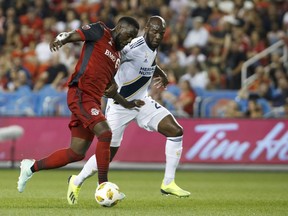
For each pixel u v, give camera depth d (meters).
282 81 73.00
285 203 33.44
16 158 66.06
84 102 28.38
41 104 70.50
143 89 34.66
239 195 39.06
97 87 28.66
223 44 77.94
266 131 66.06
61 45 28.00
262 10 82.44
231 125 66.19
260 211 28.67
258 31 80.12
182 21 80.81
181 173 62.97
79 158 29.55
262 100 71.00
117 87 31.08
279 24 82.12
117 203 30.17
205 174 61.84
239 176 59.47
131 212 26.83
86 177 30.69
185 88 69.81
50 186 44.00
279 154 65.88
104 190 28.53
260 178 57.00
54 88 71.12
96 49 28.58
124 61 33.62
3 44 79.75
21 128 66.06
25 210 26.95
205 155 66.06
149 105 34.78
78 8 81.69
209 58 77.75
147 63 33.66
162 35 33.25
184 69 75.44
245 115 69.88
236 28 79.25
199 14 82.06
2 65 74.25
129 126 66.56
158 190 42.19
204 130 66.12
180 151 34.62
